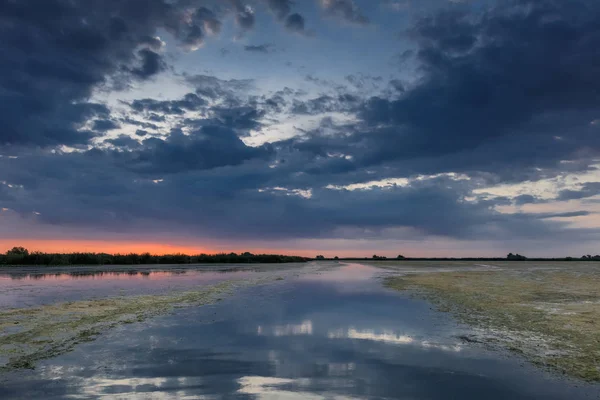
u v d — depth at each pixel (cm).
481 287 2756
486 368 936
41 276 4072
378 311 1745
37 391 791
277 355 1045
